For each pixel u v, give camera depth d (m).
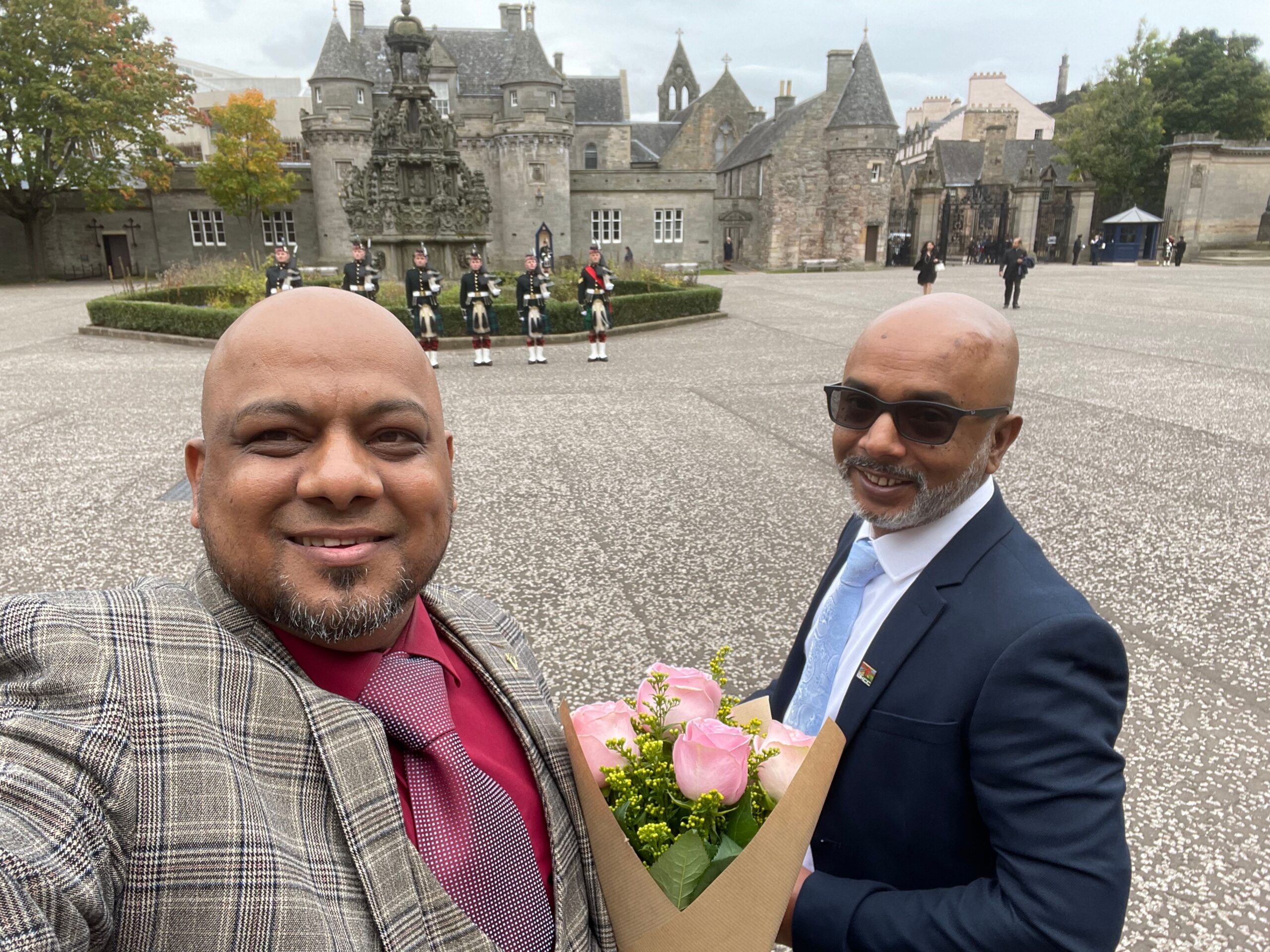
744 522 5.50
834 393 1.39
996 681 1.12
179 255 42.41
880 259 47.78
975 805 1.18
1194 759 2.96
